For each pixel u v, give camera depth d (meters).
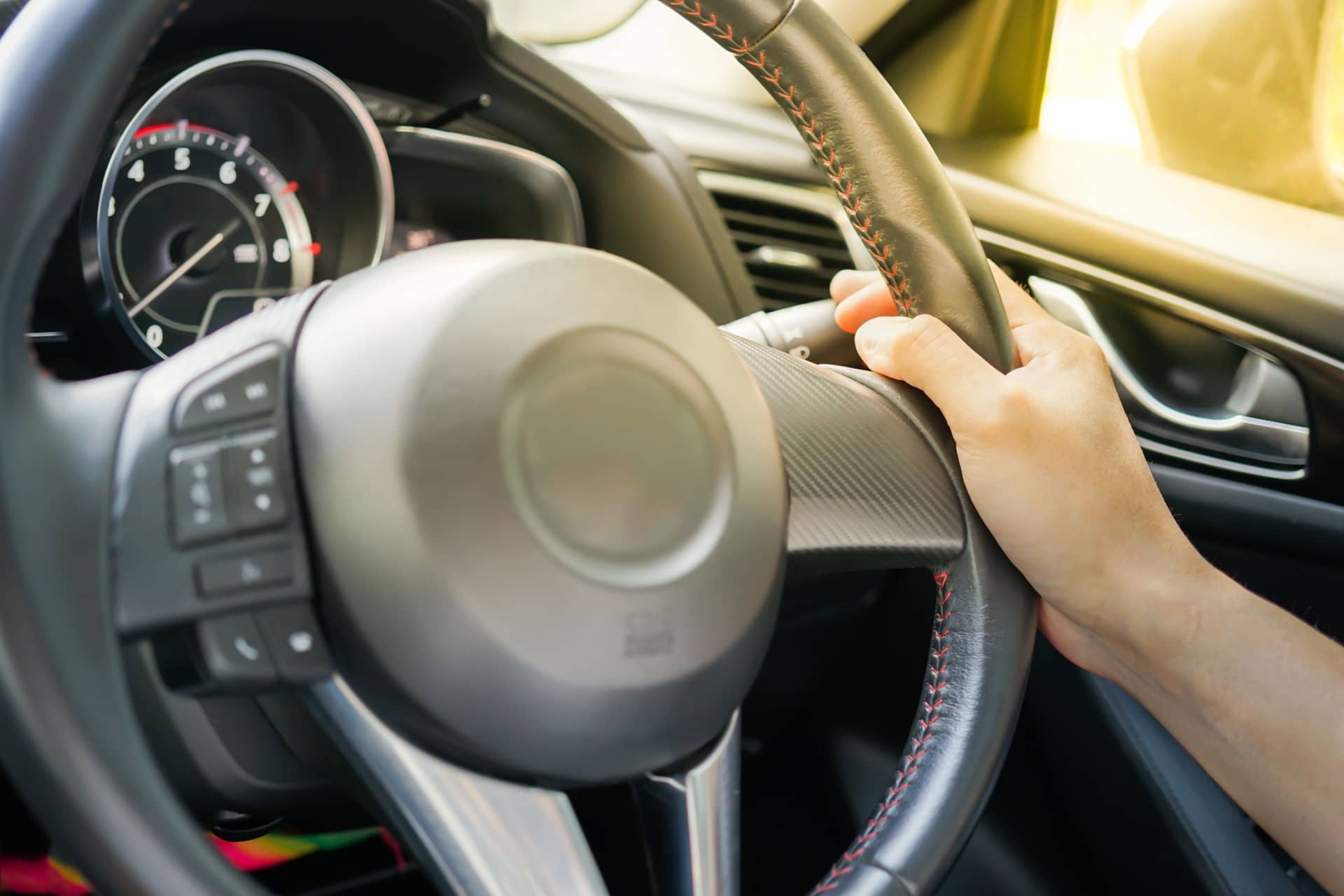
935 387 0.61
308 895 0.88
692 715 0.45
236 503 0.42
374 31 1.11
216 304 1.04
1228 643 0.60
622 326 0.47
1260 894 0.93
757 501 0.48
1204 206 1.57
